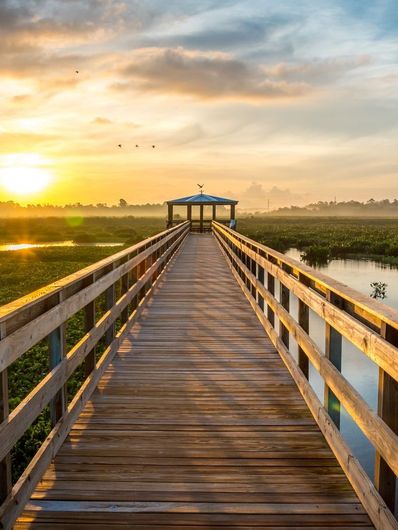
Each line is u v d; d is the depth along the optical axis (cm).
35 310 294
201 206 3566
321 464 336
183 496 295
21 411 261
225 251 1842
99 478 314
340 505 285
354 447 641
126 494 296
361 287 2066
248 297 938
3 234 7038
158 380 507
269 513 278
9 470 254
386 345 229
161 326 755
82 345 399
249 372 534
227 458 343
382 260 3266
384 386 238
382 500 247
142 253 827
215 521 271
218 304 938
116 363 565
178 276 1335
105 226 9950
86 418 410
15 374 820
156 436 377
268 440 372
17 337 253
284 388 485
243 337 689
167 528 264
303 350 445
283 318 530
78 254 3781
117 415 416
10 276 2386
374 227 8006
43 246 4812
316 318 1448
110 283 521
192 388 484
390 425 235
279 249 4191
